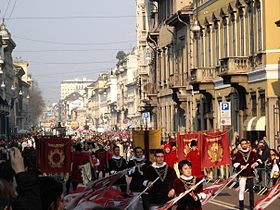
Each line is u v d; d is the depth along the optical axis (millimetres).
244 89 39844
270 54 36906
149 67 77062
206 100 48844
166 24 59562
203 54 49750
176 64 58812
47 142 25672
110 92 173000
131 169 16578
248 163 20562
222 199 24969
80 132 100062
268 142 34688
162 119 66188
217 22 46125
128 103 133500
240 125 40844
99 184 15469
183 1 58156
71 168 26141
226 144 24703
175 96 56562
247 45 40125
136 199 15734
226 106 31969
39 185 8398
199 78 47000
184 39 55531
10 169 9391
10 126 114062
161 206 15695
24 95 165375
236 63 39750
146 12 86750
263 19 37250
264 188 26609
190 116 54125
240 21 41375
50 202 8375
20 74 144500
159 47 66625
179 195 14172
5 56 111250
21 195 8328
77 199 15133
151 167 15773
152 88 69875
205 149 24312
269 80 36844
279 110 36562
